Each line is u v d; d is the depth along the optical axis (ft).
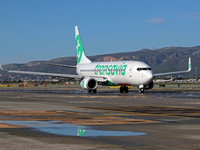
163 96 185.06
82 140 51.93
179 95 196.75
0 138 53.72
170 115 88.94
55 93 236.43
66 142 50.24
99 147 46.57
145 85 223.10
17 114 91.04
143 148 46.06
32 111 98.94
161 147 46.80
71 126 67.56
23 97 179.63
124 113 94.02
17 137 54.70
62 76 248.32
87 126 67.62
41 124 70.69
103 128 64.80
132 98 167.94
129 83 222.89
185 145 48.26
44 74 249.96
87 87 231.30
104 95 194.70
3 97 179.93
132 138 53.78
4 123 72.33
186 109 106.63
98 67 250.37
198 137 54.90
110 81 238.89
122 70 223.92
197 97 174.81
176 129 63.72
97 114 91.40
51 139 52.85
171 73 259.19
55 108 109.70
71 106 118.01
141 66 215.10
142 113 94.22
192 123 72.79
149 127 66.33
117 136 55.62
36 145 47.91
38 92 261.24
